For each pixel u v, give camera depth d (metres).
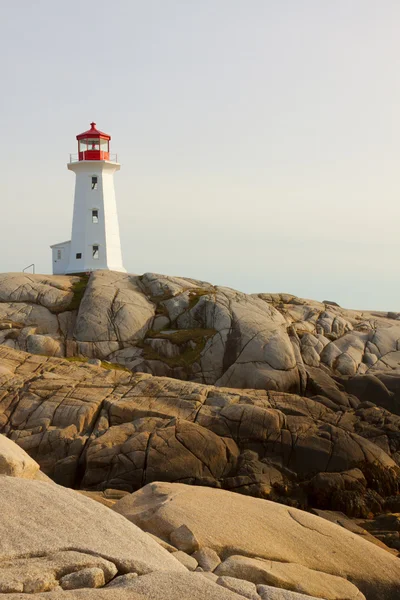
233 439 26.17
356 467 25.58
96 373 30.88
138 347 38.06
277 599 8.77
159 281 42.66
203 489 14.70
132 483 23.44
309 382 36.41
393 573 13.02
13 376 29.55
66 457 24.89
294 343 38.88
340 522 21.50
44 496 9.89
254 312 39.66
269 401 29.38
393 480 25.62
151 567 8.59
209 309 39.66
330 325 42.22
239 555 11.72
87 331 38.09
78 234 54.50
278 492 24.27
